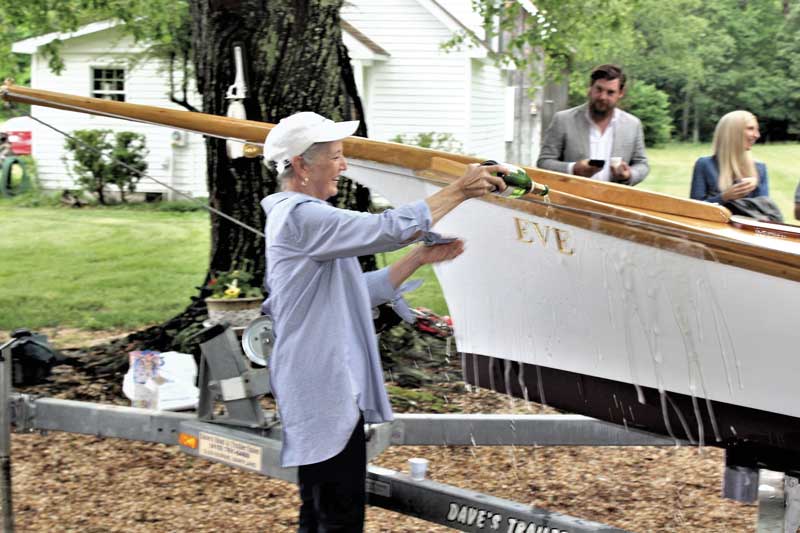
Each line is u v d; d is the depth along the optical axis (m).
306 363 4.08
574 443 5.36
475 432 5.32
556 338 4.93
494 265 4.97
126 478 6.29
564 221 4.59
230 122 5.18
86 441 6.95
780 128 51.97
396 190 4.97
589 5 13.32
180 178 23.88
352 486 4.18
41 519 5.66
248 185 8.38
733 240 4.21
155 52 17.50
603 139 7.32
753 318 4.33
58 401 5.42
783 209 23.69
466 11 26.77
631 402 4.80
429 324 8.73
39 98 5.30
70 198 23.41
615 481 6.27
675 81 51.59
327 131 4.18
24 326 10.66
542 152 7.45
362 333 4.25
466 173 4.14
